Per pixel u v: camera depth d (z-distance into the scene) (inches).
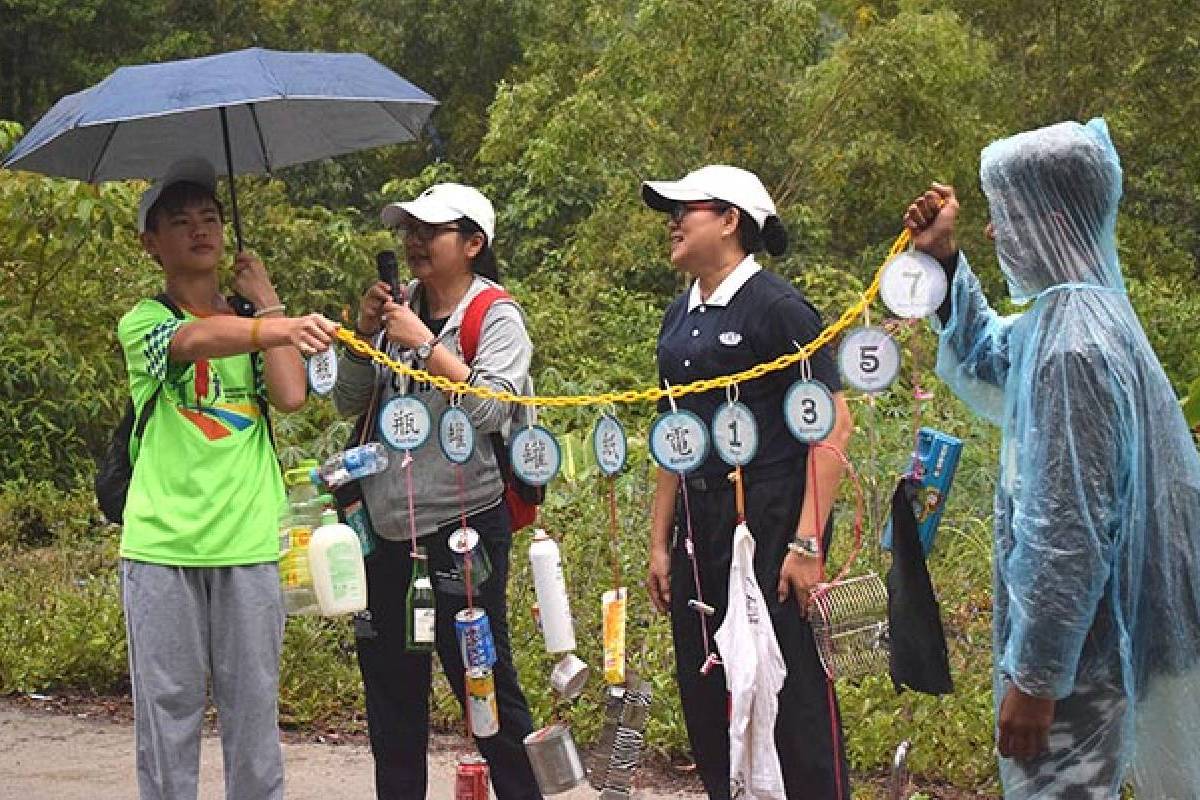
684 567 240.5
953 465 213.6
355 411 265.9
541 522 418.9
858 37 868.6
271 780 241.6
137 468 241.1
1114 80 1068.5
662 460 224.1
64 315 626.8
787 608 231.0
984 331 207.3
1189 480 185.2
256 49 241.8
